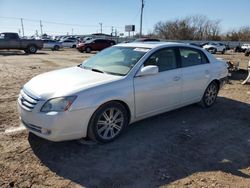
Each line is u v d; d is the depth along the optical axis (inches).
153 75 200.4
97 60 217.8
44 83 176.1
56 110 157.9
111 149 173.9
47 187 135.6
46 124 157.8
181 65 225.3
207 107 263.6
